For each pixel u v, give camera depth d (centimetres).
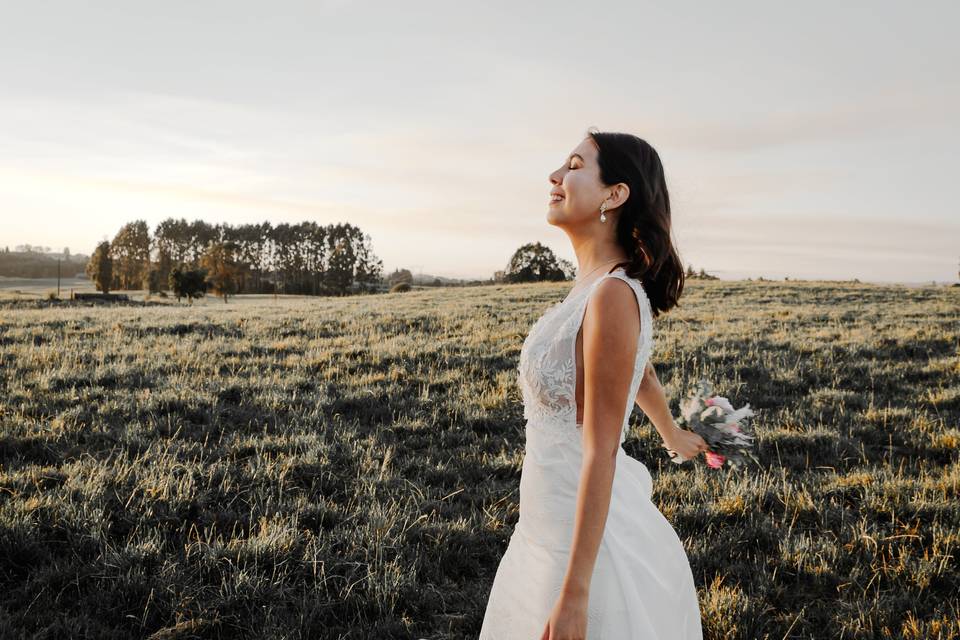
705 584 379
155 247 14650
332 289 12462
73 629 310
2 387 771
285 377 898
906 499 484
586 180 161
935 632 323
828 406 789
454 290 3531
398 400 791
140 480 482
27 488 462
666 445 211
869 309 2044
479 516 464
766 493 498
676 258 168
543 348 160
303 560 380
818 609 355
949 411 774
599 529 135
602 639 151
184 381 830
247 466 536
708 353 1093
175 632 316
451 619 344
